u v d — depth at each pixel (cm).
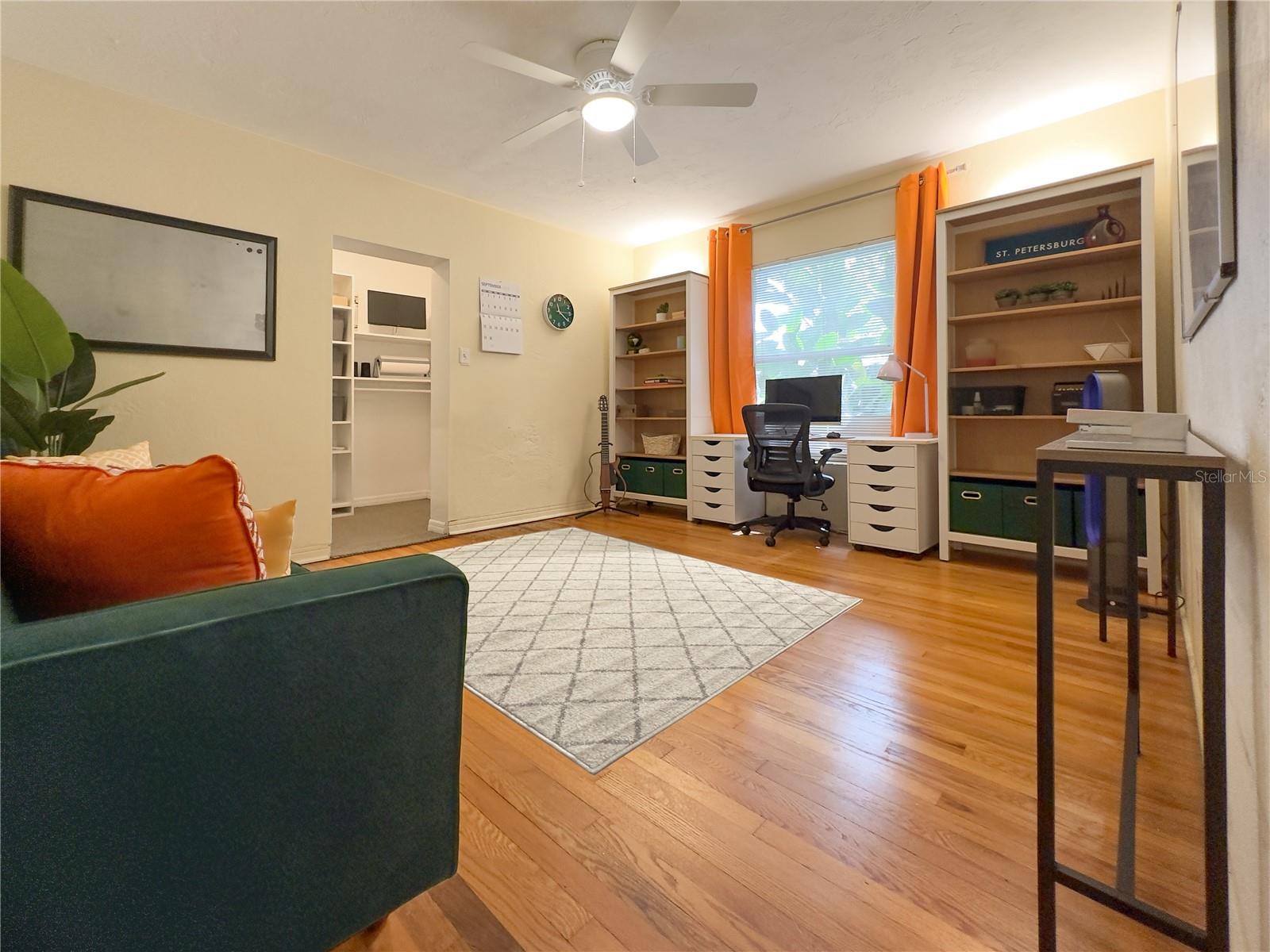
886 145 342
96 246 269
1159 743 145
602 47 241
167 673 64
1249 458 73
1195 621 169
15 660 54
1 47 240
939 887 102
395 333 565
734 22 233
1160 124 284
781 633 223
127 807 62
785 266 445
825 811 123
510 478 455
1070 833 115
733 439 433
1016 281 332
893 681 182
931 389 363
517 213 449
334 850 80
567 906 99
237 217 311
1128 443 85
